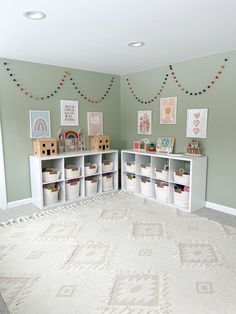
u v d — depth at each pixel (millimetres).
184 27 2320
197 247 2396
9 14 2000
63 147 3920
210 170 3410
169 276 1974
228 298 1733
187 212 3305
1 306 1230
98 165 4059
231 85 3096
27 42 2705
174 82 3715
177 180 3465
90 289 1840
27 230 2799
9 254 2305
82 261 2186
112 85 4480
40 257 2254
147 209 3418
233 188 3205
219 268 2068
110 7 1902
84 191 3879
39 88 3633
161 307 1660
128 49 3002
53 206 3541
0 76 3281
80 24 2227
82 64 3723
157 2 1826
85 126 4191
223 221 3006
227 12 2000
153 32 2439
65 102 3918
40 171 3381
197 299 1727
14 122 3453
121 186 4363
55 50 3014
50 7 1887
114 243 2490
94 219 3092
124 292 1804
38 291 1823
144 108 4219
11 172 3502
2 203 3465
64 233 2717
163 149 3867
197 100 3461
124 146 4680
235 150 3137
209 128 3365
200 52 3150
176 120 3754
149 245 2445
